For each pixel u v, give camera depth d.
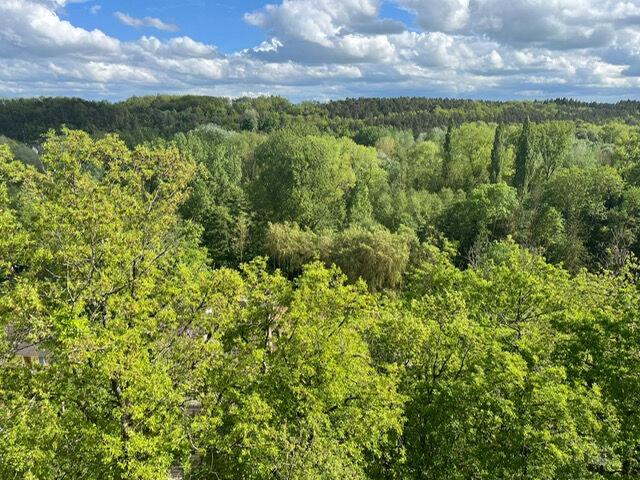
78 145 22.92
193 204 66.75
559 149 78.88
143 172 24.97
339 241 54.88
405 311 26.81
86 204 19.22
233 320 21.05
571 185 64.69
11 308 14.35
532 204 66.88
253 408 16.38
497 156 75.81
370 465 19.94
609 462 18.16
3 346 16.56
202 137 114.38
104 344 15.11
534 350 22.05
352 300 21.42
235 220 66.50
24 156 87.62
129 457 14.48
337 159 77.38
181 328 20.05
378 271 50.81
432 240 60.78
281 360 20.19
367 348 21.89
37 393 15.91
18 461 13.45
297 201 66.56
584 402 17.34
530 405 17.91
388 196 73.06
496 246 51.34
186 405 18.36
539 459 16.89
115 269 19.69
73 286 17.39
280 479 15.64
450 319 22.86
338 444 17.50
